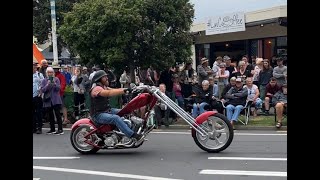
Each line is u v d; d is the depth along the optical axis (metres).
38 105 12.20
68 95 14.05
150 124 8.77
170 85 14.04
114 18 15.22
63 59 33.69
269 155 8.32
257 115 13.63
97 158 8.46
